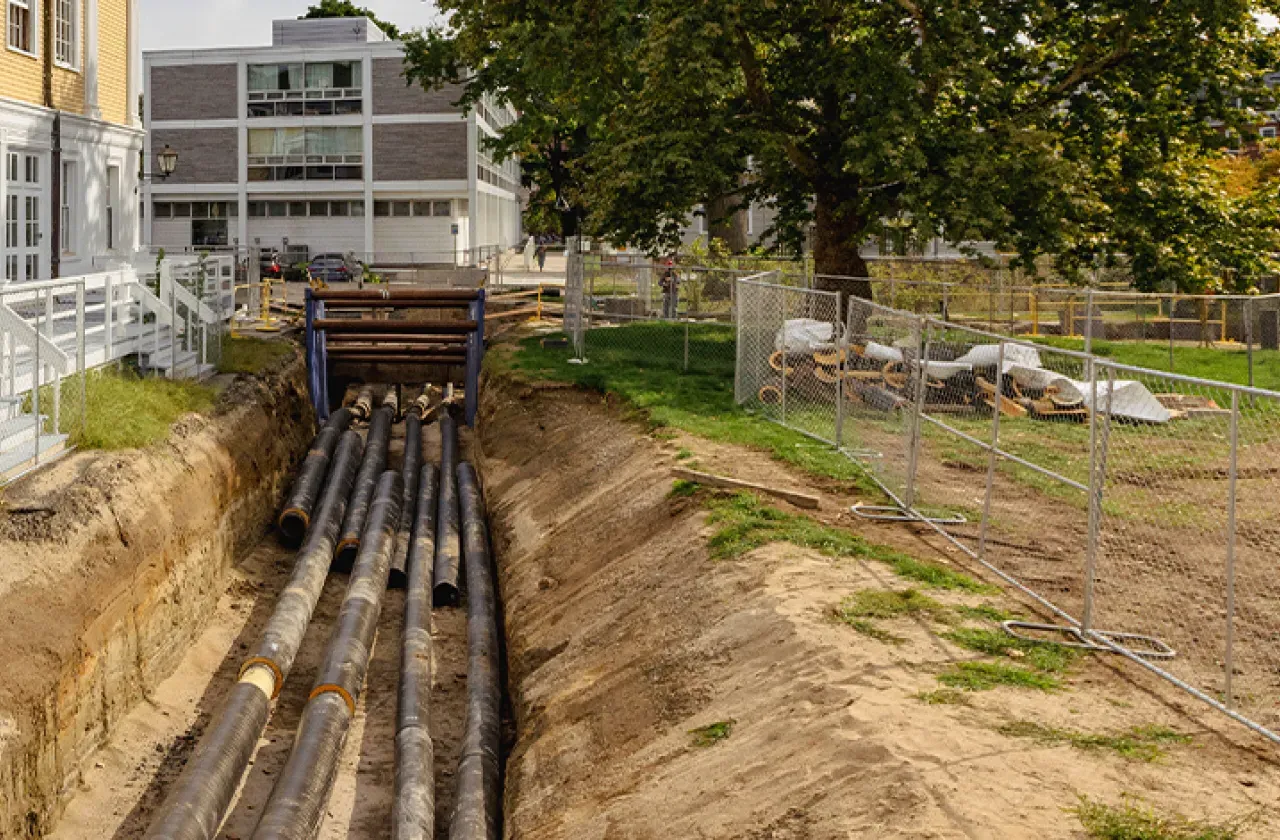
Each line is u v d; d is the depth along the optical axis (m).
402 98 60.38
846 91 23.22
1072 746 7.26
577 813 8.64
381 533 18.11
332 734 11.84
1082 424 17.34
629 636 11.24
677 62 22.88
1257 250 24.83
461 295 28.36
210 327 22.89
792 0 23.83
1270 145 25.89
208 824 10.25
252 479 18.92
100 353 17.30
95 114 25.00
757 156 24.44
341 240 61.75
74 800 10.91
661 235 25.69
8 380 14.09
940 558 11.61
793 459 15.66
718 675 9.44
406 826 10.17
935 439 16.53
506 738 12.12
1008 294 30.81
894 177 23.00
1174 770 6.95
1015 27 23.64
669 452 16.05
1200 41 23.86
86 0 24.69
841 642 8.96
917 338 13.41
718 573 11.23
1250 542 11.65
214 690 13.96
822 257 25.92
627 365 24.42
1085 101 25.48
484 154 65.88
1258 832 6.12
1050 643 9.26
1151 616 9.86
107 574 12.16
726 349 26.23
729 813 7.33
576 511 16.12
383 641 15.30
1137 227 23.86
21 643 10.33
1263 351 24.56
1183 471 14.35
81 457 14.14
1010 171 22.36
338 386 30.09
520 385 22.94
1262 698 8.14
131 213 27.14
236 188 61.38
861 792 6.82
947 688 8.15
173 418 17.12
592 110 30.52
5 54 21.98
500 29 28.75
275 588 17.38
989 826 6.21
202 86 61.06
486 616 15.14
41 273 23.19
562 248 77.62
